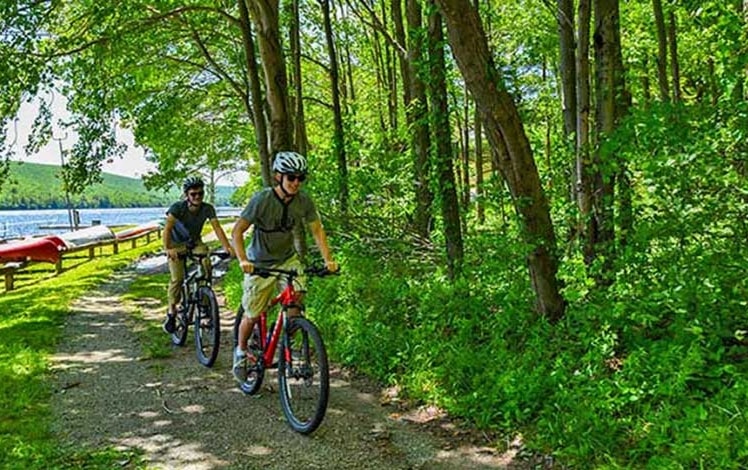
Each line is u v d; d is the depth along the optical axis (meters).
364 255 9.73
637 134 4.86
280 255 5.22
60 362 6.96
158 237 30.98
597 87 5.80
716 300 4.70
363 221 10.21
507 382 4.77
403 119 12.38
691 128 4.69
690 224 4.87
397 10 12.23
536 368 4.92
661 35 10.66
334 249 10.37
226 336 8.07
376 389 5.67
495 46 13.80
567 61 7.12
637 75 11.40
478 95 5.29
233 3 13.27
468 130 14.95
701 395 4.04
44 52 10.15
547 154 8.11
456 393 5.05
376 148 10.93
